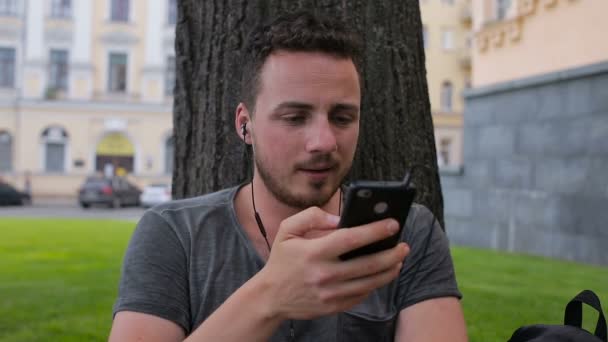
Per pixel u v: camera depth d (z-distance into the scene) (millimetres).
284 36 1421
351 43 1442
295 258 1161
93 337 3777
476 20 10922
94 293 5102
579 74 7562
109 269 6426
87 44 28969
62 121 28969
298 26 1425
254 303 1198
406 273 1595
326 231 1233
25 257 7352
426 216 1690
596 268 6629
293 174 1443
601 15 7785
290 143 1426
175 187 2793
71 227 12039
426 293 1573
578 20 8234
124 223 13594
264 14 2574
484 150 9227
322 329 1505
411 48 2721
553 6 8750
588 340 1514
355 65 1461
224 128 2627
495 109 9023
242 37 2602
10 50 28922
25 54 28656
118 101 29359
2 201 25750
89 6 28953
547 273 6137
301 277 1151
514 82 8602
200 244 1566
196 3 2744
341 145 1446
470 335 3586
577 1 8242
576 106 7648
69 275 6023
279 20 1466
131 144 29812
